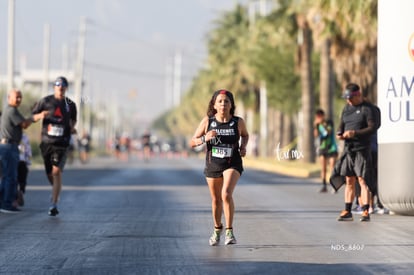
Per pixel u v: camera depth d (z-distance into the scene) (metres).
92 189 63.09
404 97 41.34
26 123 43.16
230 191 30.80
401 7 41.53
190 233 35.00
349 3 74.94
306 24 112.69
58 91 41.59
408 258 28.19
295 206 48.50
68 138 41.81
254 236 34.12
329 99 104.81
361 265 26.80
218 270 26.00
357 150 39.66
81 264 27.17
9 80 101.31
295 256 28.75
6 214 42.75
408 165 41.22
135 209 45.84
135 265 26.97
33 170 100.12
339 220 40.09
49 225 37.81
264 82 151.12
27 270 26.11
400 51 41.44
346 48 93.69
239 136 30.97
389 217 41.75
